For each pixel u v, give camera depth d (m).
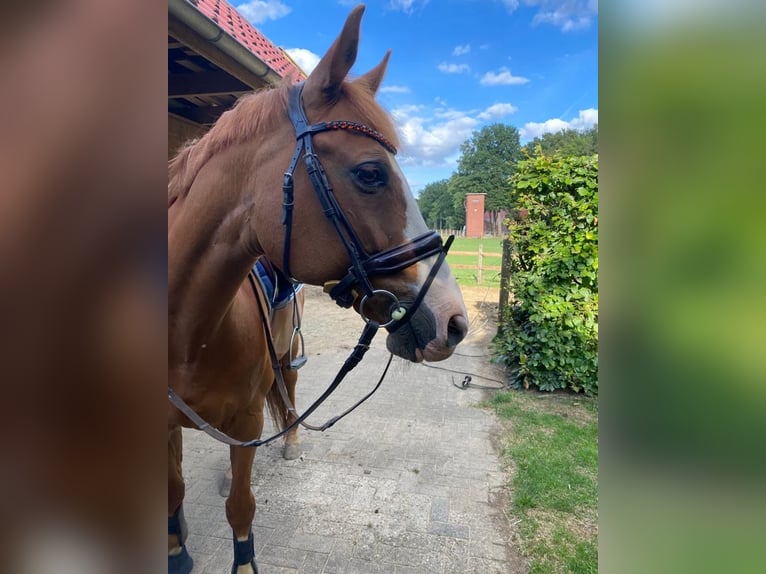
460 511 2.65
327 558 2.28
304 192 1.24
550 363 4.43
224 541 2.41
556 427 3.73
